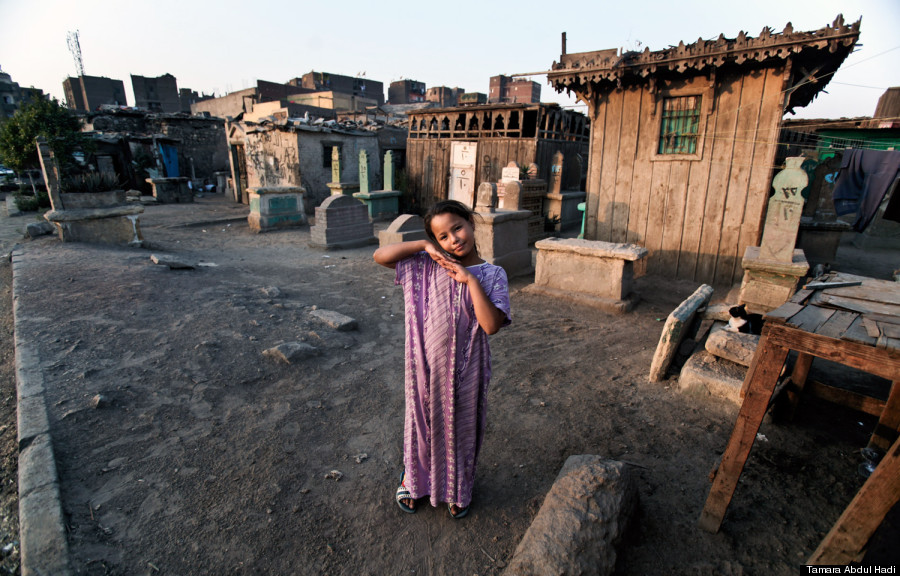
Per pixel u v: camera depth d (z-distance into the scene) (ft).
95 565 6.79
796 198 17.35
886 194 23.70
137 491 8.41
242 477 8.97
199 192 77.25
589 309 20.72
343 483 8.96
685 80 24.13
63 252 25.73
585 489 7.25
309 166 53.26
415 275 7.04
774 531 7.68
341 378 13.33
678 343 13.82
